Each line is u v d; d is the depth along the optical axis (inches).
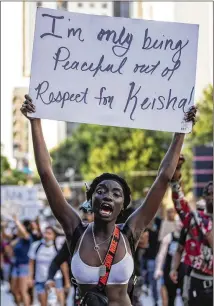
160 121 346.9
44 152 334.6
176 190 504.7
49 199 331.3
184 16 3686.0
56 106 343.0
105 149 3368.6
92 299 316.5
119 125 346.0
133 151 3344.0
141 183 3307.1
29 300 938.1
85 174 3836.1
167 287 763.4
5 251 1198.3
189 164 2623.0
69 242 330.6
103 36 346.3
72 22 344.8
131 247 327.9
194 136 2559.1
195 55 349.4
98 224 324.5
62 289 843.4
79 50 345.1
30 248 941.8
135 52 347.9
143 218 332.5
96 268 320.5
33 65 343.3
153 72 348.5
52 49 343.9
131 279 325.7
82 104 344.8
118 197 324.2
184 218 515.8
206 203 518.6
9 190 1510.8
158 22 348.5
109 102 345.7
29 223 1012.5
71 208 332.8
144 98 347.6
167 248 760.3
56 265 639.8
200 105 2534.5
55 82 343.6
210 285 517.3
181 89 348.5
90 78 345.4
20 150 3058.6
